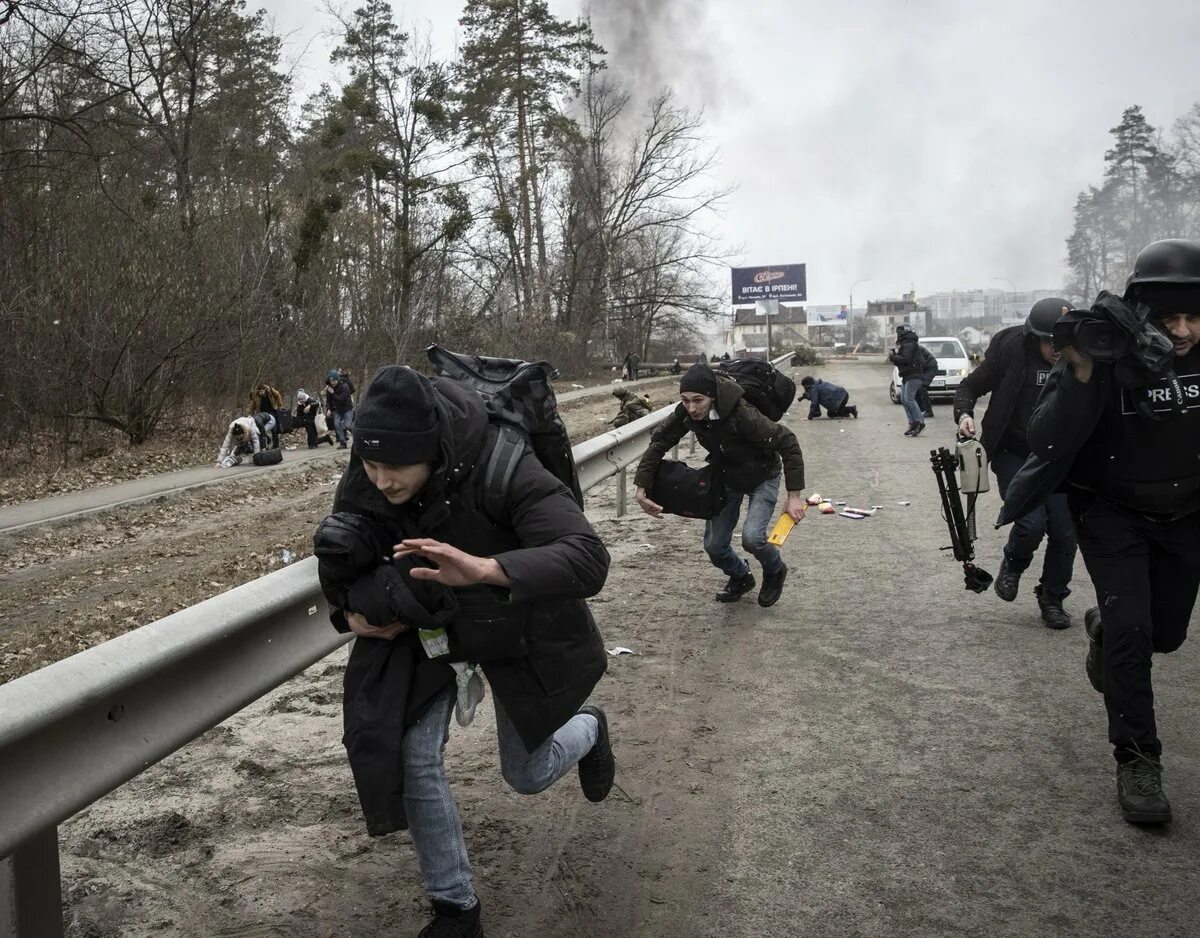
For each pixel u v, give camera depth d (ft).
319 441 74.49
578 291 165.17
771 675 18.02
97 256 67.15
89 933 10.18
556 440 9.41
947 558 27.04
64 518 42.24
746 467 21.13
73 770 7.93
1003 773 13.74
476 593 8.69
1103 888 10.83
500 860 11.61
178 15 87.45
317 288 96.12
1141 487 12.23
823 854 11.69
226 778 13.92
